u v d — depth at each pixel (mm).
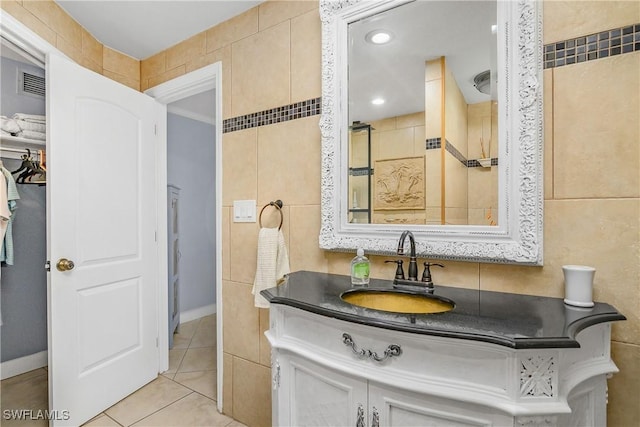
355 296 1259
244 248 1880
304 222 1654
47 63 1696
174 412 1943
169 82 2252
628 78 998
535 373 786
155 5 1817
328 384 1062
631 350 1000
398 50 1384
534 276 1134
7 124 2102
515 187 1129
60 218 1715
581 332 899
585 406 905
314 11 1632
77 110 1813
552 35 1099
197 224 3885
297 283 1362
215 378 2354
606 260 1028
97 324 1907
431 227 1292
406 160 1363
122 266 2072
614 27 1014
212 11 1879
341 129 1496
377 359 951
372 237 1411
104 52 2225
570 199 1074
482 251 1178
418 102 1340
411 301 1229
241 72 1895
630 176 997
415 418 906
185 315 3725
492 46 1194
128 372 2104
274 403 1209
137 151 2193
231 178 1939
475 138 1217
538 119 1102
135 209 2172
